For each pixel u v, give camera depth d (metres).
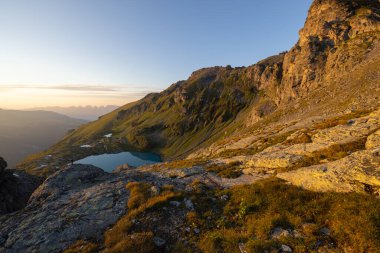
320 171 15.44
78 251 13.02
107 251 12.16
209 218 14.74
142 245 12.29
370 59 92.50
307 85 145.25
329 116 45.16
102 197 19.53
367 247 9.23
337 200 12.57
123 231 14.02
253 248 10.62
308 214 12.37
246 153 37.12
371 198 11.55
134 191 19.53
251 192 16.25
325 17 165.25
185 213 15.57
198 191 18.91
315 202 13.02
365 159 14.09
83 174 26.59
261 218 13.08
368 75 72.50
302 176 16.30
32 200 22.80
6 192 32.75
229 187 19.80
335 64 122.88
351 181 13.30
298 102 111.56
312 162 19.17
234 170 24.48
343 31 142.50
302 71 152.12
